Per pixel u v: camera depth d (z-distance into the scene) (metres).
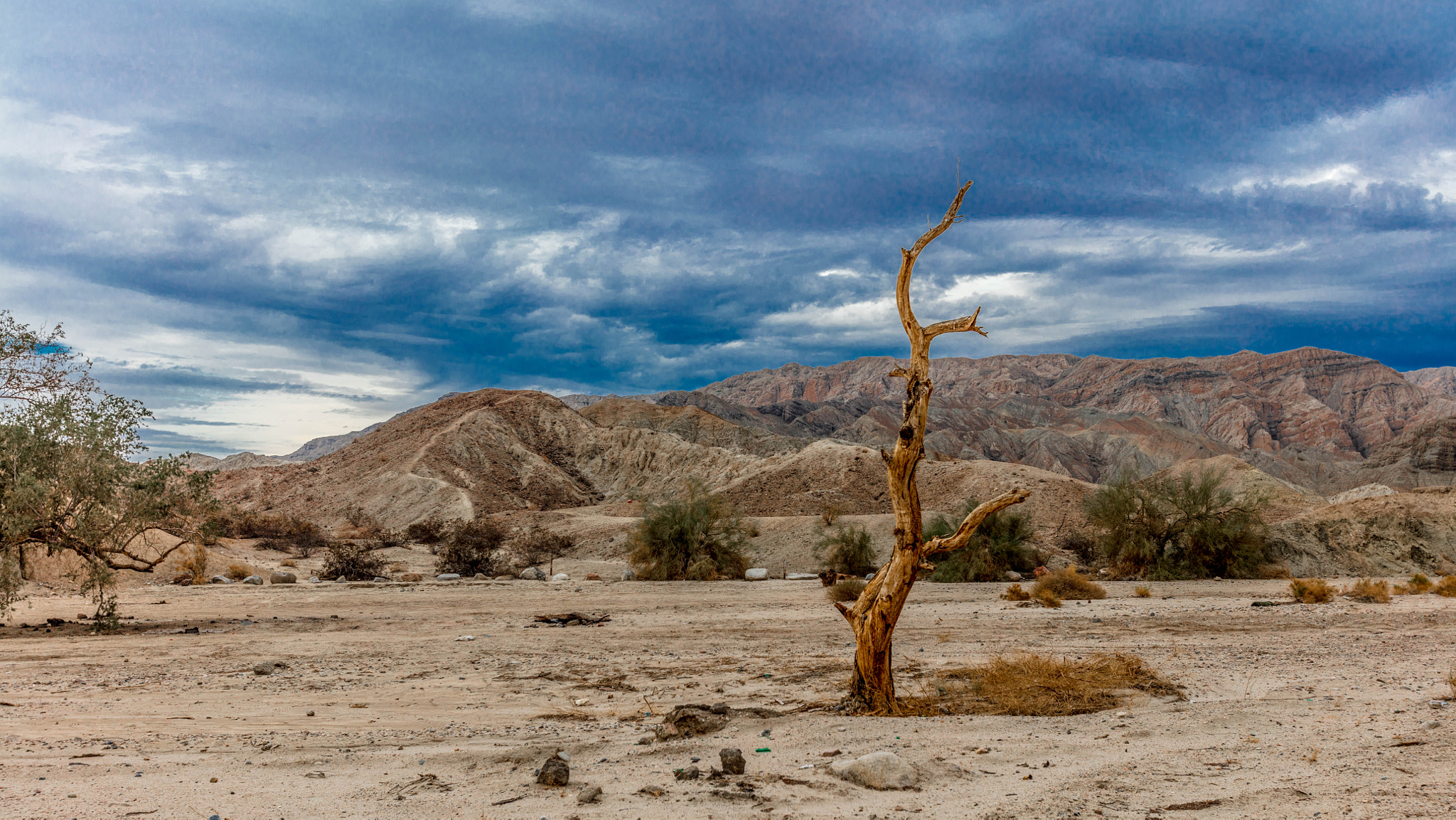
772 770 6.61
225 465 166.12
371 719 9.79
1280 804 5.25
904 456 9.27
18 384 24.34
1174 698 9.73
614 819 5.39
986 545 34.38
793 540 49.06
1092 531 44.50
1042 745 7.29
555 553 57.22
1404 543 40.69
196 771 7.00
